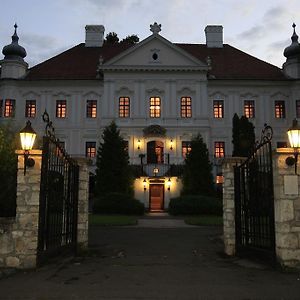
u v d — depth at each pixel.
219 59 46.72
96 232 19.91
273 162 10.04
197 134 38.75
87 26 49.28
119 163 34.72
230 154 42.09
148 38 41.94
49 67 44.91
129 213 31.33
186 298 7.12
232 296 7.24
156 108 41.91
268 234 10.34
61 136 42.28
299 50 43.31
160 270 9.82
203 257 12.22
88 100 42.75
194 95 41.97
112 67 41.62
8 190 13.09
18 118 42.06
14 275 9.12
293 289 7.77
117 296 7.22
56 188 11.25
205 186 34.66
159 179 38.78
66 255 11.73
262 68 45.25
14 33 44.06
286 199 9.67
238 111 42.78
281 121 42.69
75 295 7.30
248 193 11.59
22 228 9.85
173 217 30.09
